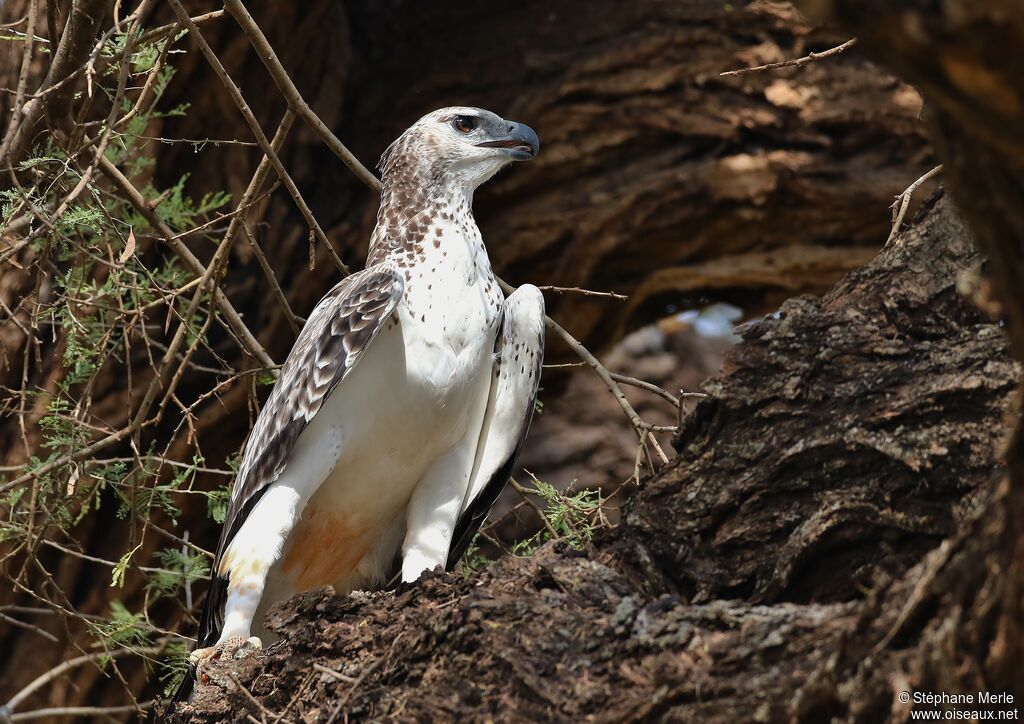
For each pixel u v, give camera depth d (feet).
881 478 19.08
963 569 13.14
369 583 30.45
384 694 18.74
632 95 45.03
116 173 28.55
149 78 25.99
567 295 46.75
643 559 20.77
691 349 80.74
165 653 35.29
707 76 44.62
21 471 35.12
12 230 28.50
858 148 44.52
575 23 46.62
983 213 10.71
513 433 29.66
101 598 41.50
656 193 44.42
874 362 20.01
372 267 28.12
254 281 42.32
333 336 26.32
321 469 26.89
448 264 28.35
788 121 44.29
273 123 43.65
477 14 47.65
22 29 38.27
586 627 17.29
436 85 46.16
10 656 41.65
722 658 15.48
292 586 29.40
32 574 40.81
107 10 26.78
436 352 27.35
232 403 41.63
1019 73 9.10
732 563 20.25
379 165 31.76
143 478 30.89
